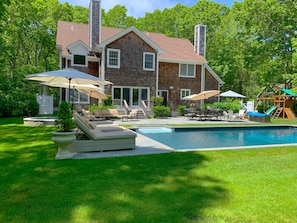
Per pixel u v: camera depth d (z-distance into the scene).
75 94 21.44
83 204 3.44
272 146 7.75
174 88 25.39
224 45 34.31
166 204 3.48
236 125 15.17
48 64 28.92
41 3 29.41
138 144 8.05
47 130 10.86
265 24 23.62
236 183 4.39
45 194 3.77
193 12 40.12
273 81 26.05
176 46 27.59
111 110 17.97
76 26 24.98
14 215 3.12
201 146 9.55
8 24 23.25
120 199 3.62
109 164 5.47
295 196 3.85
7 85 19.66
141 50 22.45
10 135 9.46
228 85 37.19
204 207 3.42
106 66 21.25
